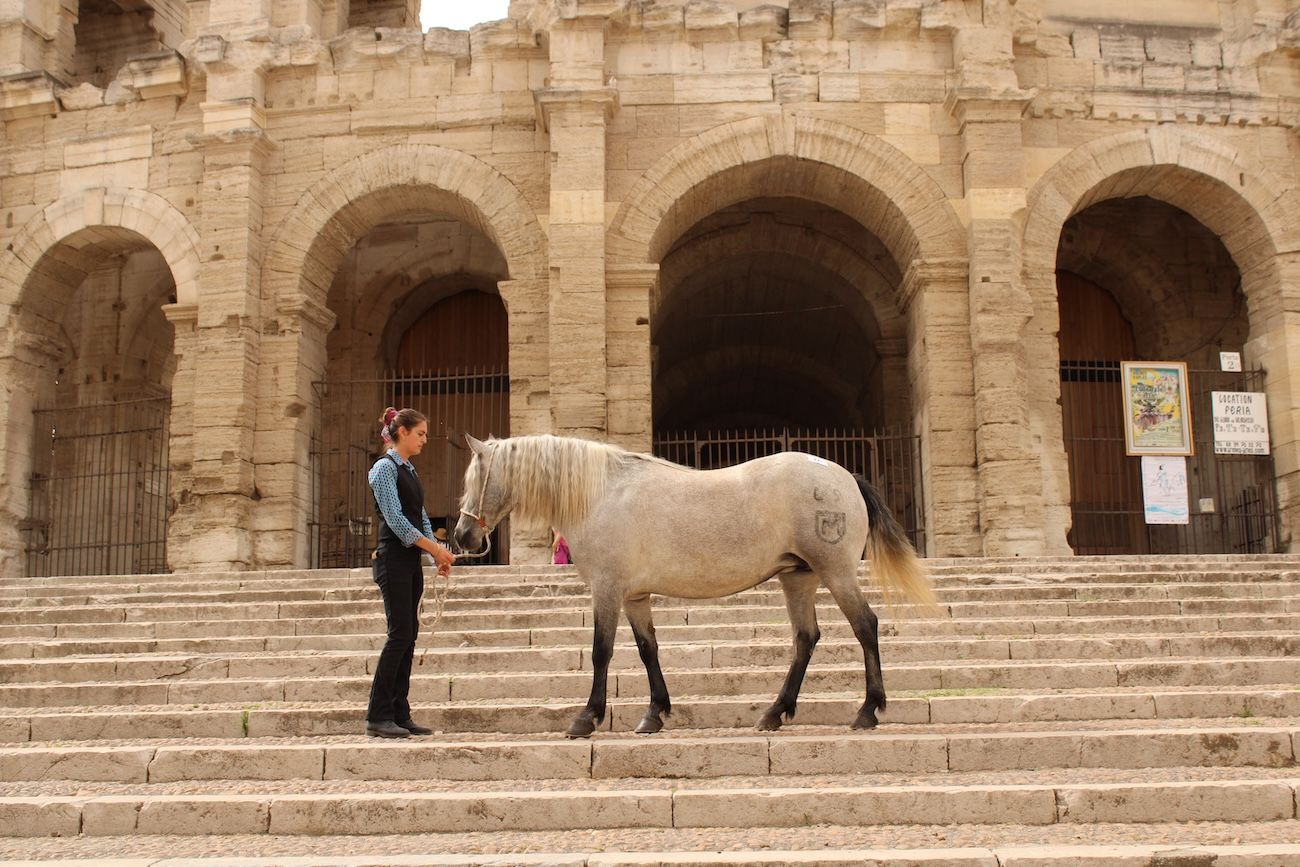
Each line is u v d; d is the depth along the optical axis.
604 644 10.20
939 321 22.91
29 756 9.55
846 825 8.07
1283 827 7.89
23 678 13.18
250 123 24.30
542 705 10.98
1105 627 14.16
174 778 9.43
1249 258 24.73
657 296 24.59
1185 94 24.31
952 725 10.61
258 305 24.03
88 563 28.41
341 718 10.84
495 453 10.73
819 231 28.45
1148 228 28.61
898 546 10.61
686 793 8.16
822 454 39.19
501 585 16.31
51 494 26.08
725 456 40.94
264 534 23.25
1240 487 26.36
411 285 28.97
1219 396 23.81
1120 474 28.50
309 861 7.12
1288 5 24.98
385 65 24.64
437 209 25.39
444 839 7.94
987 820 8.07
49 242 25.45
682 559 10.37
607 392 22.66
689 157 23.47
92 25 32.53
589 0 23.23
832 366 34.97
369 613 15.55
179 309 24.38
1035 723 10.66
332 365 28.47
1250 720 10.55
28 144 25.97
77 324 30.06
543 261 23.64
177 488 23.86
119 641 14.28
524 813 8.16
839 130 23.48
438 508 28.78
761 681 11.78
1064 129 24.05
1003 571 17.81
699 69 23.80
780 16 23.92
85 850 7.79
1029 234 23.53
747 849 7.48
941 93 23.70
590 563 10.44
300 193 24.42
